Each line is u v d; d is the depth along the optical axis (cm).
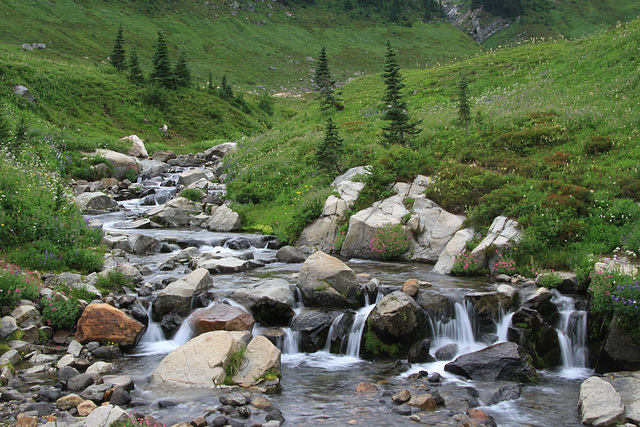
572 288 1145
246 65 13675
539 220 1402
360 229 1692
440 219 1656
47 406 688
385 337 998
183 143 5428
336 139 2231
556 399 798
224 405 716
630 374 846
